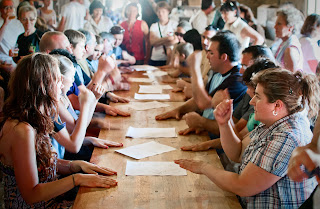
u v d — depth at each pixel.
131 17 6.07
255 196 1.50
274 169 1.38
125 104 3.20
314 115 1.51
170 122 2.70
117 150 2.10
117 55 5.63
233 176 1.50
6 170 1.68
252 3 5.56
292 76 1.45
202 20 5.76
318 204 1.23
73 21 5.89
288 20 3.68
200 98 2.88
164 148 2.15
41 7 5.36
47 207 1.78
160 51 6.08
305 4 4.30
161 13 5.91
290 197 1.45
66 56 2.60
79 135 2.05
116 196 1.56
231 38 2.69
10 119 1.63
